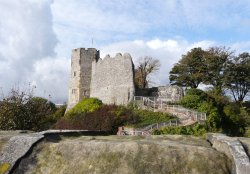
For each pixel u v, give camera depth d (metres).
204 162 11.71
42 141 13.04
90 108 53.97
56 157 12.41
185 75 80.25
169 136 14.54
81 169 11.92
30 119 29.25
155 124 42.72
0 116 28.23
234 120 54.03
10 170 12.02
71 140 13.65
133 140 13.59
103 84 64.81
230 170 11.66
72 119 53.66
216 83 77.75
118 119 48.28
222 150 12.48
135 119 47.50
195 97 52.81
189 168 11.59
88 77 70.81
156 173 11.50
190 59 79.50
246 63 78.69
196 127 40.69
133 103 55.53
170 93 59.97
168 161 11.77
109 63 63.81
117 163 11.84
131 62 59.97
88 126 49.88
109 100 62.31
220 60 77.69
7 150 12.61
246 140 13.44
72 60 72.19
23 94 29.95
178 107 51.31
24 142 12.86
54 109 71.38
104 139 13.85
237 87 80.19
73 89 71.12
